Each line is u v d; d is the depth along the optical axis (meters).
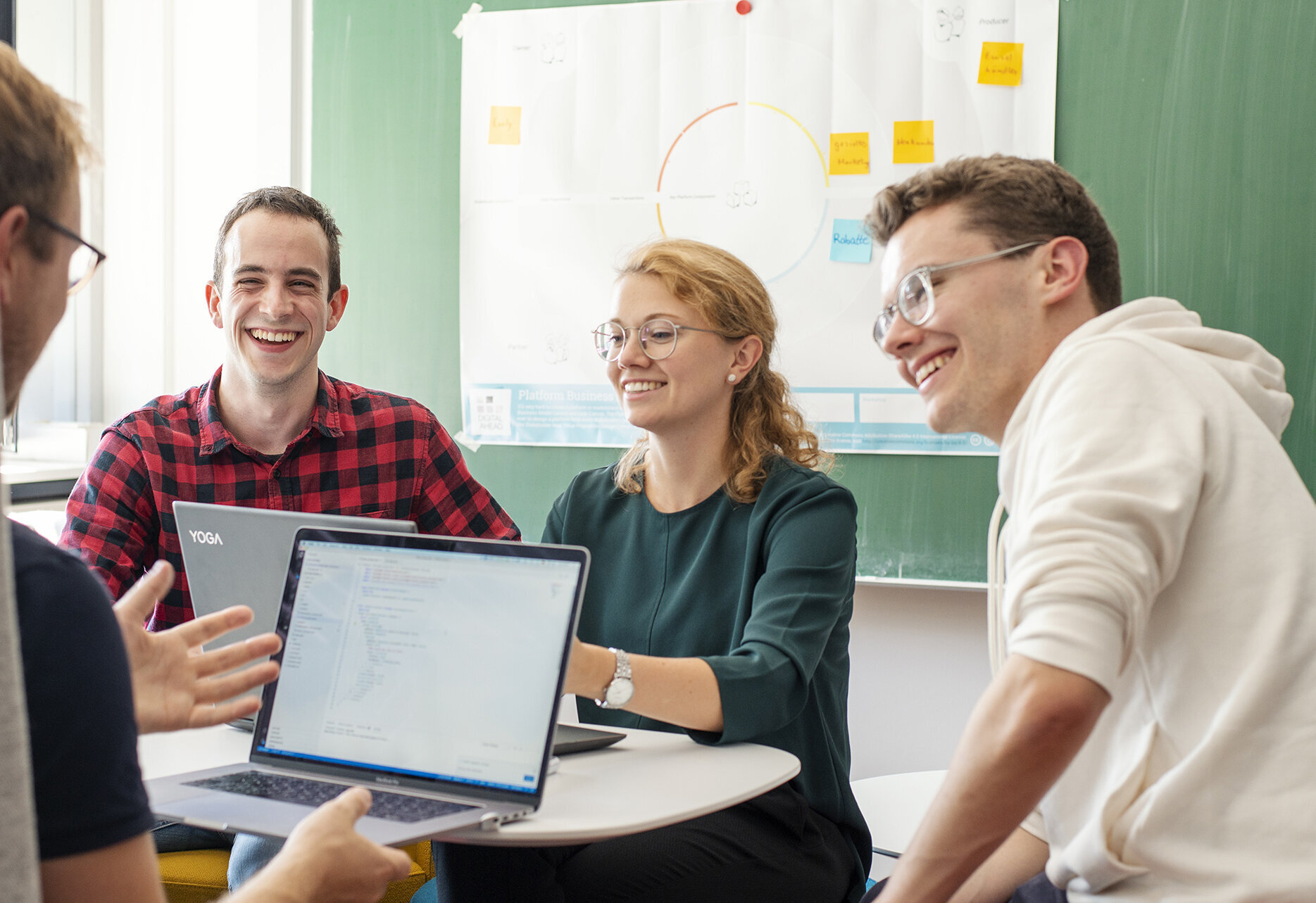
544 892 1.20
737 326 1.50
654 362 1.49
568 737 1.22
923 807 1.75
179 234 2.85
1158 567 0.83
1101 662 0.79
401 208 2.60
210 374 2.86
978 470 2.30
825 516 1.40
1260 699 0.80
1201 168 2.16
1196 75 2.15
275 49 2.72
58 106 0.65
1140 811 0.84
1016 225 1.01
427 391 2.61
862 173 2.32
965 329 1.02
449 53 2.55
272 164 2.75
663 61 2.42
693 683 1.17
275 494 1.85
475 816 0.92
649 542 1.55
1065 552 0.81
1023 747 0.80
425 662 1.03
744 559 1.45
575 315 2.50
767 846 1.26
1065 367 0.92
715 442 1.54
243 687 0.98
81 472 2.74
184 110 2.83
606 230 2.47
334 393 1.94
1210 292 2.16
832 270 2.34
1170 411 0.87
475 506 2.04
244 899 0.72
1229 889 0.79
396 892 1.72
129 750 0.61
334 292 1.93
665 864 1.20
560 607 1.00
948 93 2.27
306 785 1.01
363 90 2.62
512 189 2.53
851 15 2.31
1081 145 2.21
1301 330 2.11
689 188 2.42
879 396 2.33
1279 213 2.12
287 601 1.10
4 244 0.61
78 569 0.61
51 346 2.89
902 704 2.44
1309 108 2.10
